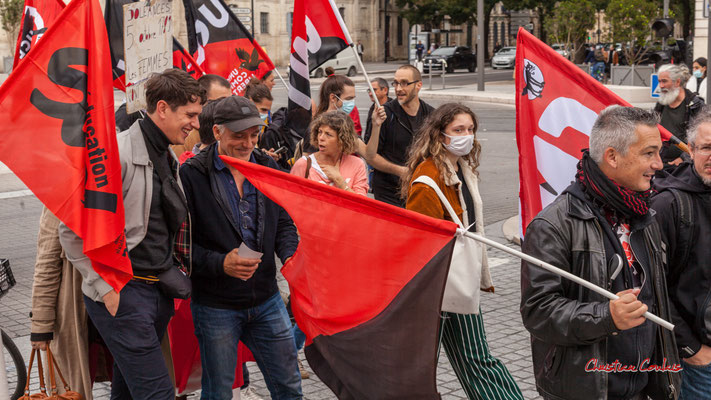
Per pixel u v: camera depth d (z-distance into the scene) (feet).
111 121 10.90
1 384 10.91
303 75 20.79
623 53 107.86
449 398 16.30
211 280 12.48
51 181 10.86
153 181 11.50
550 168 14.56
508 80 135.23
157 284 11.71
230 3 173.78
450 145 13.42
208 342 12.66
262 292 12.87
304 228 11.14
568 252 9.72
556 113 14.42
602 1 125.29
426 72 159.53
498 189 41.47
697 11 97.60
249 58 24.09
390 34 219.00
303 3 20.44
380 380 10.61
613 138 9.54
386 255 10.40
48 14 16.51
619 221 10.01
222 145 12.51
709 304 11.37
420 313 10.16
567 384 9.83
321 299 11.16
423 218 10.02
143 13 13.03
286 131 21.26
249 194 12.82
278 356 13.10
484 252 13.87
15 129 10.87
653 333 10.16
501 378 13.38
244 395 16.16
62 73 10.87
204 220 12.44
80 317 12.39
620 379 10.07
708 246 11.32
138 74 13.04
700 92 47.93
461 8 177.88
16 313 22.08
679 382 10.55
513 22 176.55
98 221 10.78
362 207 10.56
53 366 12.87
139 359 11.39
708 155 11.20
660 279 10.25
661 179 11.76
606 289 9.62
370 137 20.61
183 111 11.39
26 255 28.84
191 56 21.54
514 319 21.07
